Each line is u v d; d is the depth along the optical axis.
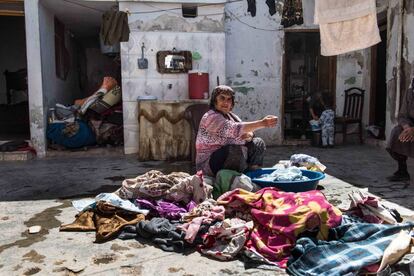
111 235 3.14
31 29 7.04
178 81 7.56
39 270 2.62
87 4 7.46
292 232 2.81
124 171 5.95
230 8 8.55
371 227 2.79
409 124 4.62
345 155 7.18
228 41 8.62
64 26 9.12
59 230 3.36
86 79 10.92
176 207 3.53
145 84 7.47
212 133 3.90
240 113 8.80
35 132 7.26
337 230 2.86
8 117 10.37
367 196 3.30
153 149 6.97
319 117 8.72
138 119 7.38
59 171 5.97
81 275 2.53
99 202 3.55
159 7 7.38
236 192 3.37
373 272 2.39
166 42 7.46
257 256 2.69
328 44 6.66
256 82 8.78
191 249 2.93
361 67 9.05
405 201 4.02
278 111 8.88
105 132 7.59
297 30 8.69
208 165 3.95
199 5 7.49
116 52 9.11
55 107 7.70
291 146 8.64
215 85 7.69
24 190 4.82
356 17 6.32
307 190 3.69
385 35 8.48
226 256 2.73
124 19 7.27
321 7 6.60
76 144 7.45
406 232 2.79
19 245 3.04
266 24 8.68
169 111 6.98
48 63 7.66
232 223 2.99
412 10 6.86
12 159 6.99
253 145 4.30
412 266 2.43
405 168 5.00
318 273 2.39
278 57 8.77
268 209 3.09
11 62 11.31
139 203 3.62
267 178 3.96
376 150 7.73
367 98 8.84
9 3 7.08
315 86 9.52
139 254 2.85
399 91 7.26
